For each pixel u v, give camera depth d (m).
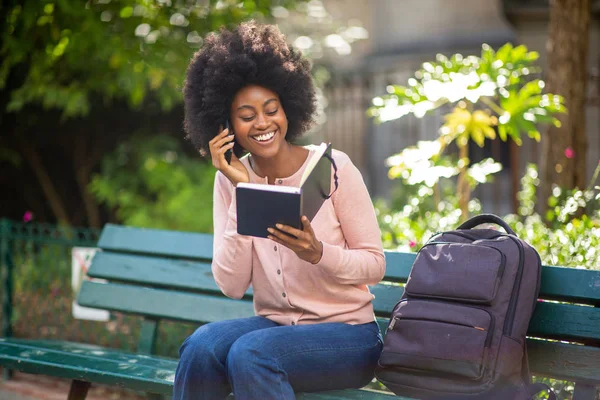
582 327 3.05
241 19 6.64
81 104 8.02
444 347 2.84
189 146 9.88
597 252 3.81
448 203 5.59
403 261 3.52
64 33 6.75
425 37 12.16
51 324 5.94
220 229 3.27
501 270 2.89
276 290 3.15
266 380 2.78
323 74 9.29
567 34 5.12
